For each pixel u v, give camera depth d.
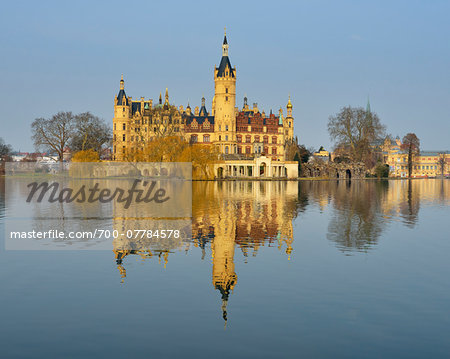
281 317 18.62
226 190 95.94
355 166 183.38
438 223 43.72
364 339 16.77
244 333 17.23
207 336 17.02
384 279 23.58
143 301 20.42
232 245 32.25
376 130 182.50
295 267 26.00
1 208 56.53
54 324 18.11
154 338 16.91
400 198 77.00
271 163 180.25
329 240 34.22
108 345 16.39
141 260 27.64
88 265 26.50
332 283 22.86
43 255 28.95
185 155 147.25
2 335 17.19
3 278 23.92
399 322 18.16
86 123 157.50
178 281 23.33
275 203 64.81
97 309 19.53
